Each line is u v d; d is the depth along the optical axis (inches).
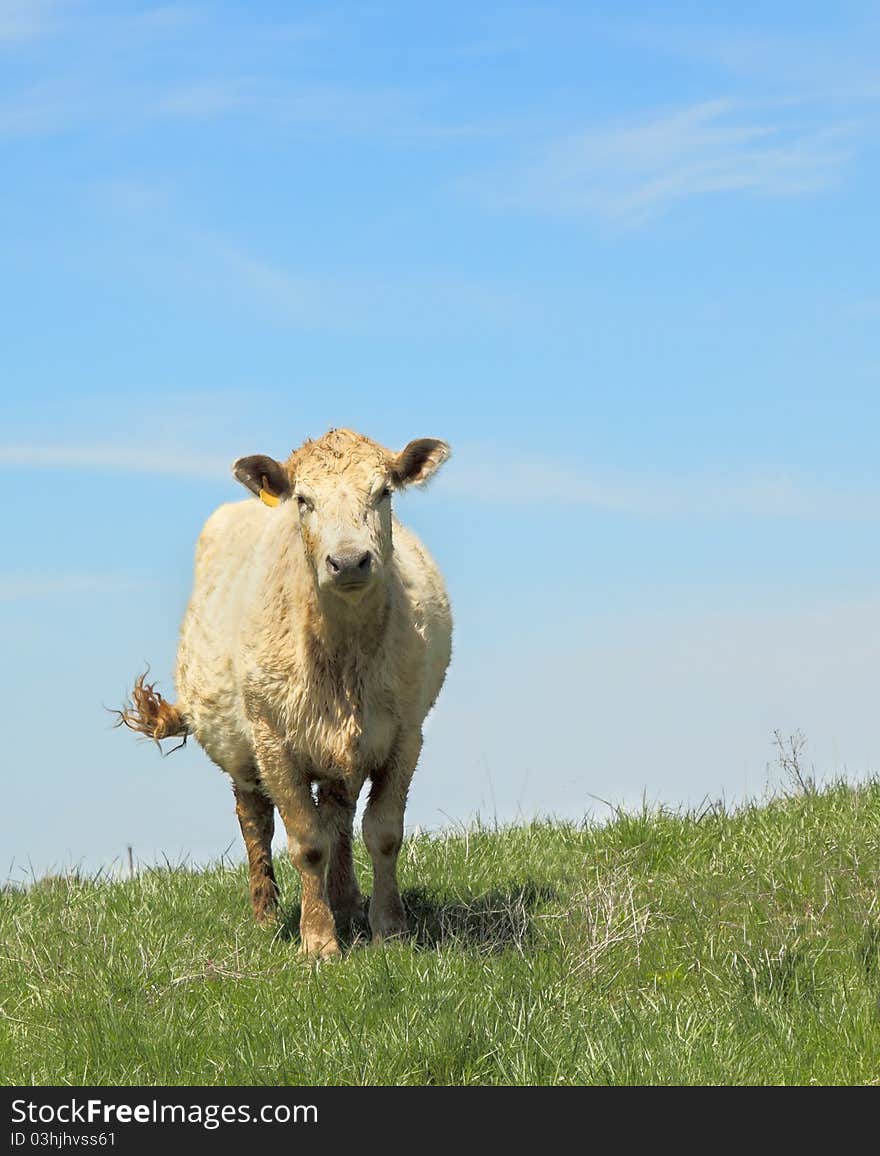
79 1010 411.2
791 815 607.2
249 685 509.0
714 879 525.7
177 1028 390.0
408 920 526.0
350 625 486.0
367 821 512.7
